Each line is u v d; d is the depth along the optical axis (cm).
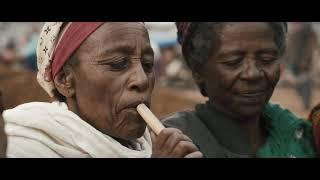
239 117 192
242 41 187
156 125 163
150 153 180
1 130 145
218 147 189
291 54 596
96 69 169
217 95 192
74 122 171
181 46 201
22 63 505
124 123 169
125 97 168
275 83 192
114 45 168
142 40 172
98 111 170
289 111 208
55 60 174
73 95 175
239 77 188
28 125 171
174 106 523
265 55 188
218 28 188
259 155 193
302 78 604
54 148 171
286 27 195
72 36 171
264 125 202
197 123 194
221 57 189
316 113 209
